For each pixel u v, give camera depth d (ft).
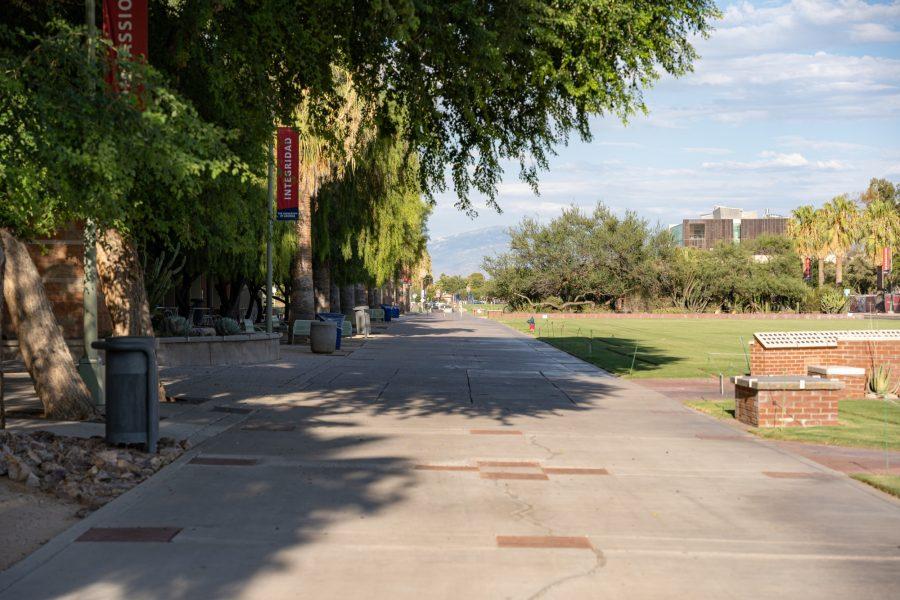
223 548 21.31
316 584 18.75
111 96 25.96
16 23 39.09
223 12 42.93
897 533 23.85
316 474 30.78
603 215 280.72
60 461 29.71
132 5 38.17
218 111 45.88
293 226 112.78
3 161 25.14
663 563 20.80
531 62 40.16
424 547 21.76
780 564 20.86
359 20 41.60
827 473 32.32
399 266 170.40
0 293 32.86
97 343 32.27
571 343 127.13
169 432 38.27
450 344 122.83
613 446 38.29
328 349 97.86
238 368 77.00
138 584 18.54
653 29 42.70
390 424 44.11
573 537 23.00
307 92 53.78
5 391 54.44
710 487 29.71
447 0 37.45
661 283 283.79
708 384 68.54
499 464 33.47
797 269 300.40
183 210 43.50
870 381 61.98
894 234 327.88
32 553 20.72
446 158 47.91
